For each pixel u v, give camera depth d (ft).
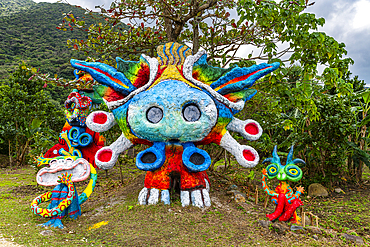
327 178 27.84
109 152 21.88
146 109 19.61
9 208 22.24
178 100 19.12
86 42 32.07
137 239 15.53
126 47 31.76
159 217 18.49
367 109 29.94
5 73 158.30
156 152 20.53
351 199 24.62
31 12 314.35
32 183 34.65
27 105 55.62
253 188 26.89
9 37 243.40
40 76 23.80
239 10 26.58
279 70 25.16
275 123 29.99
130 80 21.68
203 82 21.33
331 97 28.43
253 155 20.92
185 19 28.68
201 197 20.45
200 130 19.53
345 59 28.84
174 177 21.50
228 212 19.75
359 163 30.01
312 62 26.14
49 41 246.68
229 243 14.99
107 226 17.70
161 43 32.76
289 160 18.72
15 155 55.26
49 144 36.42
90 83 25.43
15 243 14.30
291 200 17.62
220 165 42.65
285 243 14.75
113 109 21.12
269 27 26.22
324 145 27.43
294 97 25.96
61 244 14.74
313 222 17.51
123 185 30.22
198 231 16.61
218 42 31.58
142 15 27.78
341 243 14.74
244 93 21.25
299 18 24.88
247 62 28.81
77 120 23.98
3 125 54.39
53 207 18.65
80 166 20.01
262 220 17.78
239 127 21.42
